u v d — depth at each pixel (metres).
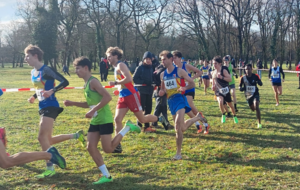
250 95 7.35
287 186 3.81
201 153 5.27
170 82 5.15
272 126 7.33
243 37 43.75
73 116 8.90
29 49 4.21
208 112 9.45
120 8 42.12
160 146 5.74
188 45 53.28
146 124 6.87
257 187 3.78
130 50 53.25
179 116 5.00
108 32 47.69
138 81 6.98
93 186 3.87
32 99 4.60
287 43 52.94
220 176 4.20
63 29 47.59
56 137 4.42
